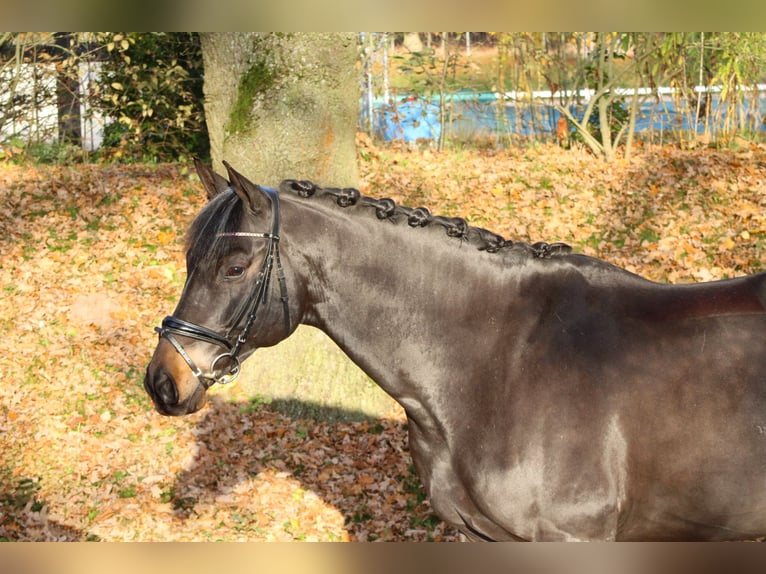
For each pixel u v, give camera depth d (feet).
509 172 34.22
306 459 18.85
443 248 10.17
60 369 21.94
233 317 9.68
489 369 9.93
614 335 9.79
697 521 9.77
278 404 20.72
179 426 19.93
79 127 37.27
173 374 9.60
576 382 9.59
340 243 10.03
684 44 35.04
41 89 35.32
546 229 29.17
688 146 35.88
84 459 18.58
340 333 10.23
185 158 36.63
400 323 10.12
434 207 31.01
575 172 33.94
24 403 20.48
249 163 20.53
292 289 9.94
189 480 18.04
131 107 35.76
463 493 10.30
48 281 25.96
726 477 9.41
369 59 39.06
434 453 10.46
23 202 30.14
